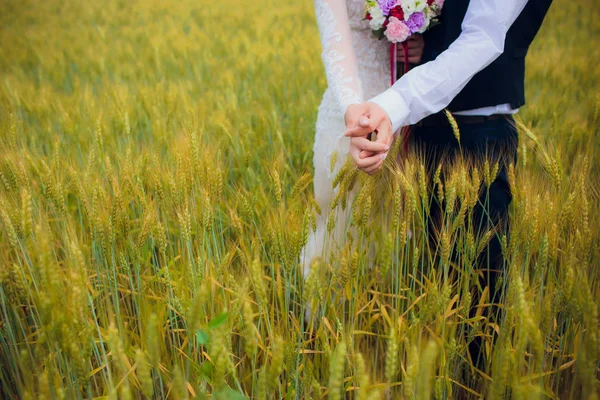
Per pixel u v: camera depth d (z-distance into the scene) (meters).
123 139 3.16
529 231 1.68
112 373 1.79
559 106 3.72
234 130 3.18
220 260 1.95
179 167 1.99
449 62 1.70
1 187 2.04
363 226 1.78
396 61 2.22
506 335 1.54
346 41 2.00
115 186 1.83
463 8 1.97
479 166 2.00
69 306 1.44
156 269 2.01
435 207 2.18
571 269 1.49
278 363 1.17
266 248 2.21
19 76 5.68
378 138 1.69
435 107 1.73
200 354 1.79
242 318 1.73
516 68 1.99
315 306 1.78
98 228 1.71
